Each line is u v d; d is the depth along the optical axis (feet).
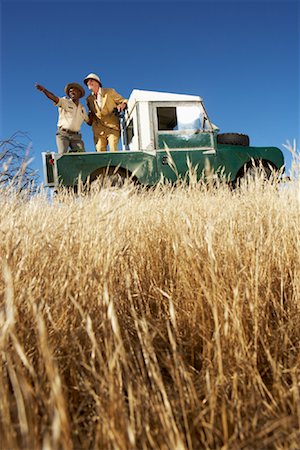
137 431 3.47
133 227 7.78
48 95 22.62
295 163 8.11
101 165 22.06
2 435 3.03
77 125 23.76
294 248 6.98
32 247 5.58
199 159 23.34
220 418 3.82
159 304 5.89
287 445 3.46
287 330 5.21
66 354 4.48
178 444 3.09
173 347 3.96
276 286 6.50
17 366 3.35
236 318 4.52
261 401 3.95
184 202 8.73
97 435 3.39
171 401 3.86
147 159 22.63
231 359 4.43
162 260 7.33
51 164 21.90
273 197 8.61
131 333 5.25
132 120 25.62
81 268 5.21
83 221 5.89
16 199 7.22
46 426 3.23
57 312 4.80
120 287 5.98
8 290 3.47
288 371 4.35
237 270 5.82
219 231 7.00
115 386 3.65
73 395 4.10
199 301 5.22
